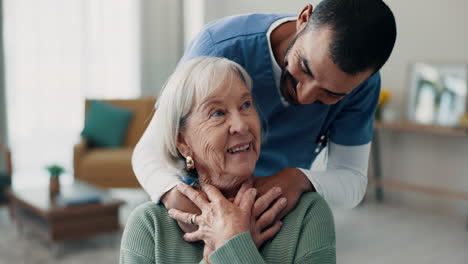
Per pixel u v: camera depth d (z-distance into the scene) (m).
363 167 1.68
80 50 6.14
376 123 4.94
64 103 6.12
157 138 1.38
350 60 1.14
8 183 4.36
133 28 6.43
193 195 1.30
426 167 5.02
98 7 6.20
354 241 3.98
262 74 1.53
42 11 5.87
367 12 1.15
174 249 1.36
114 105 5.34
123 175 4.60
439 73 4.75
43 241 3.87
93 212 3.67
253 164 1.31
